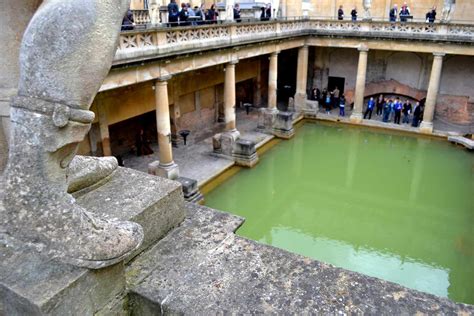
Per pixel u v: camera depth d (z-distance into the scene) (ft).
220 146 62.90
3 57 9.39
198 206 10.94
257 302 7.72
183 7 56.59
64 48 6.33
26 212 6.87
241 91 93.25
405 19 79.92
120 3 6.82
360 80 82.48
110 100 51.52
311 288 8.05
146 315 7.99
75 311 6.74
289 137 75.20
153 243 9.27
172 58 46.73
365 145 76.48
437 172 65.46
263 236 49.44
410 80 89.25
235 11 69.21
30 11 9.31
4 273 6.66
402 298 7.79
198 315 7.45
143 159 59.93
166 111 48.62
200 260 8.81
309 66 99.96
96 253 6.81
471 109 83.10
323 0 95.66
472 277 40.16
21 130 6.70
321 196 60.03
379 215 54.65
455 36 70.74
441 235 49.42
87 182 9.42
